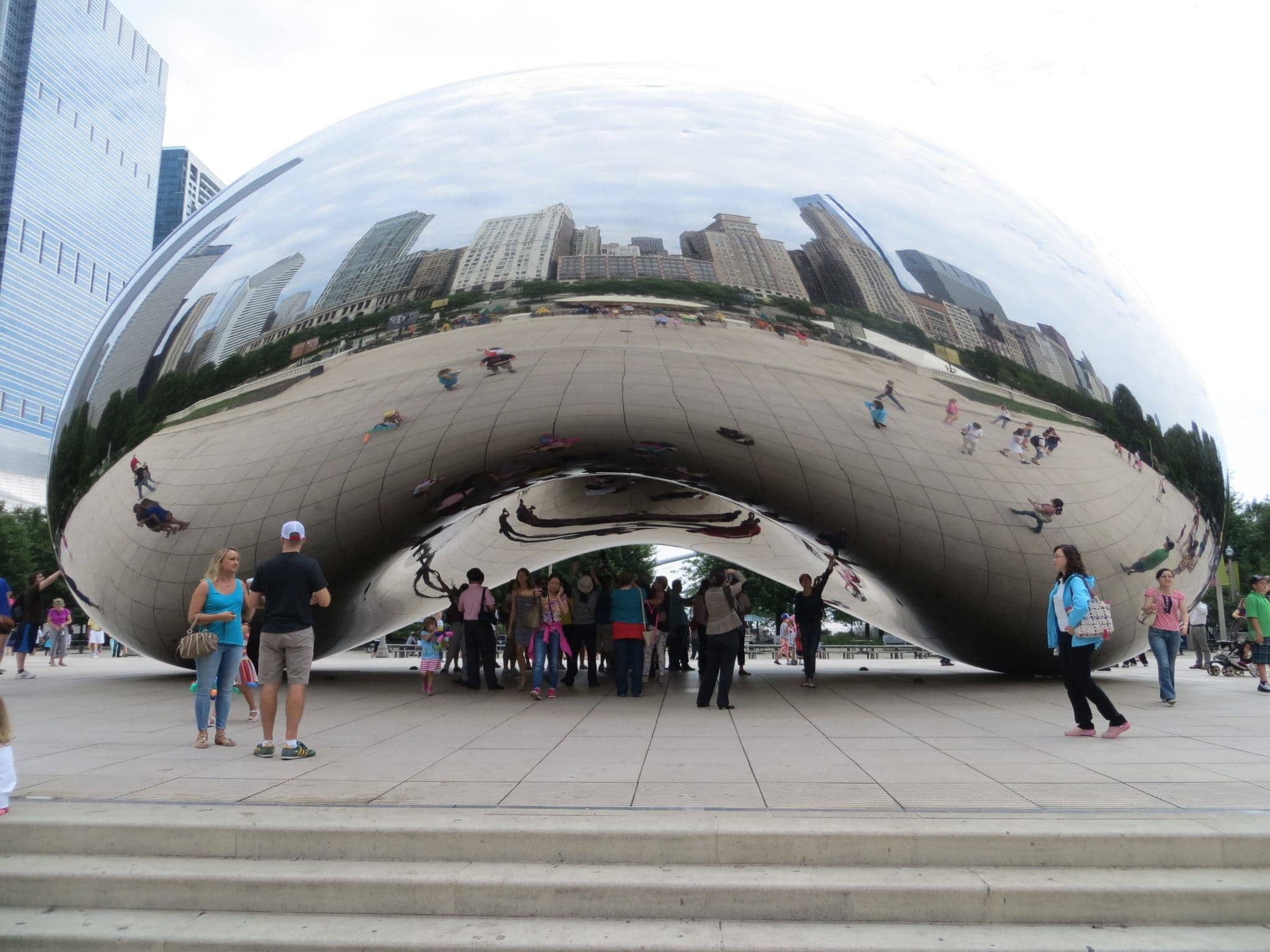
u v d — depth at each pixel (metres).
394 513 10.34
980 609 10.70
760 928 3.52
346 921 3.61
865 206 9.41
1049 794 4.67
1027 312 9.48
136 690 11.05
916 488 9.53
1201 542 10.73
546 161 9.43
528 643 10.55
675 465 10.23
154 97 198.50
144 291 10.74
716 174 9.34
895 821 4.06
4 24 155.62
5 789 4.23
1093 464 9.59
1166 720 7.99
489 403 9.27
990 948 3.33
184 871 3.82
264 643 6.02
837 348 8.90
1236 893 3.56
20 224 154.88
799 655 23.36
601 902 3.62
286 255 9.61
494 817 4.18
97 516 10.45
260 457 9.59
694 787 4.87
